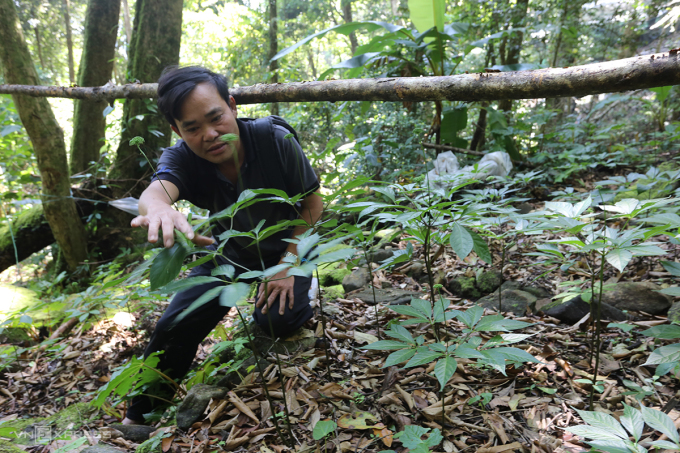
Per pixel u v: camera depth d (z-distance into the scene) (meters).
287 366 1.84
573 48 6.71
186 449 1.49
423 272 2.87
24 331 3.19
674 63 1.13
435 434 1.24
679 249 2.50
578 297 2.07
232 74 10.55
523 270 2.66
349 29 4.52
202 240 1.16
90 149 5.40
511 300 2.29
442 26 4.59
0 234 4.86
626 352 1.69
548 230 1.47
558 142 5.65
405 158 4.80
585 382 1.49
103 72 5.29
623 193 3.44
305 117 5.99
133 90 2.76
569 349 1.78
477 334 1.91
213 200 1.98
